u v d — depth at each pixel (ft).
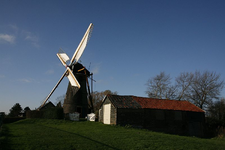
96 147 43.83
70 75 125.90
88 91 131.85
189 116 109.50
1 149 36.14
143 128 92.94
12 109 246.88
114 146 46.78
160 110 100.89
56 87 131.85
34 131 62.80
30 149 38.34
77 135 57.72
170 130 100.99
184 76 159.22
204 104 147.23
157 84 171.32
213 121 132.05
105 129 74.90
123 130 74.84
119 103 93.04
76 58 126.82
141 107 94.94
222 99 160.45
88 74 130.82
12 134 54.75
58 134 57.67
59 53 138.00
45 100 131.13
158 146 50.67
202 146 56.39
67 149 40.50
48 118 106.11
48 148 40.06
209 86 145.28
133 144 50.42
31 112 111.96
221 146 60.64
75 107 120.47
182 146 53.21
